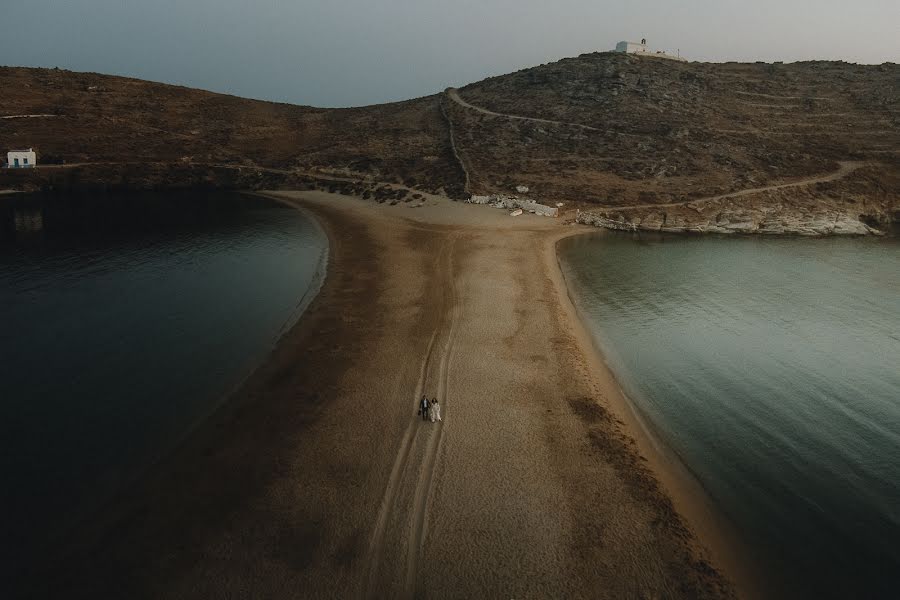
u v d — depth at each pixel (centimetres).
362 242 6053
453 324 3809
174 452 2406
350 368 3164
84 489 2184
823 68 14100
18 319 3800
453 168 9262
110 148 10381
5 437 2497
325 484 2223
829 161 9331
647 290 4800
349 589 1756
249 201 8712
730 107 11912
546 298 4397
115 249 5662
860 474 2412
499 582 1797
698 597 1769
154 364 3188
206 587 1745
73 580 1769
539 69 14138
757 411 2902
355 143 11525
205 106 13300
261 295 4359
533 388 2998
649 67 13438
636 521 2078
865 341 3831
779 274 5397
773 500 2241
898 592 1830
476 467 2348
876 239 7100
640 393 3062
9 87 11456
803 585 1847
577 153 9769
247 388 2933
